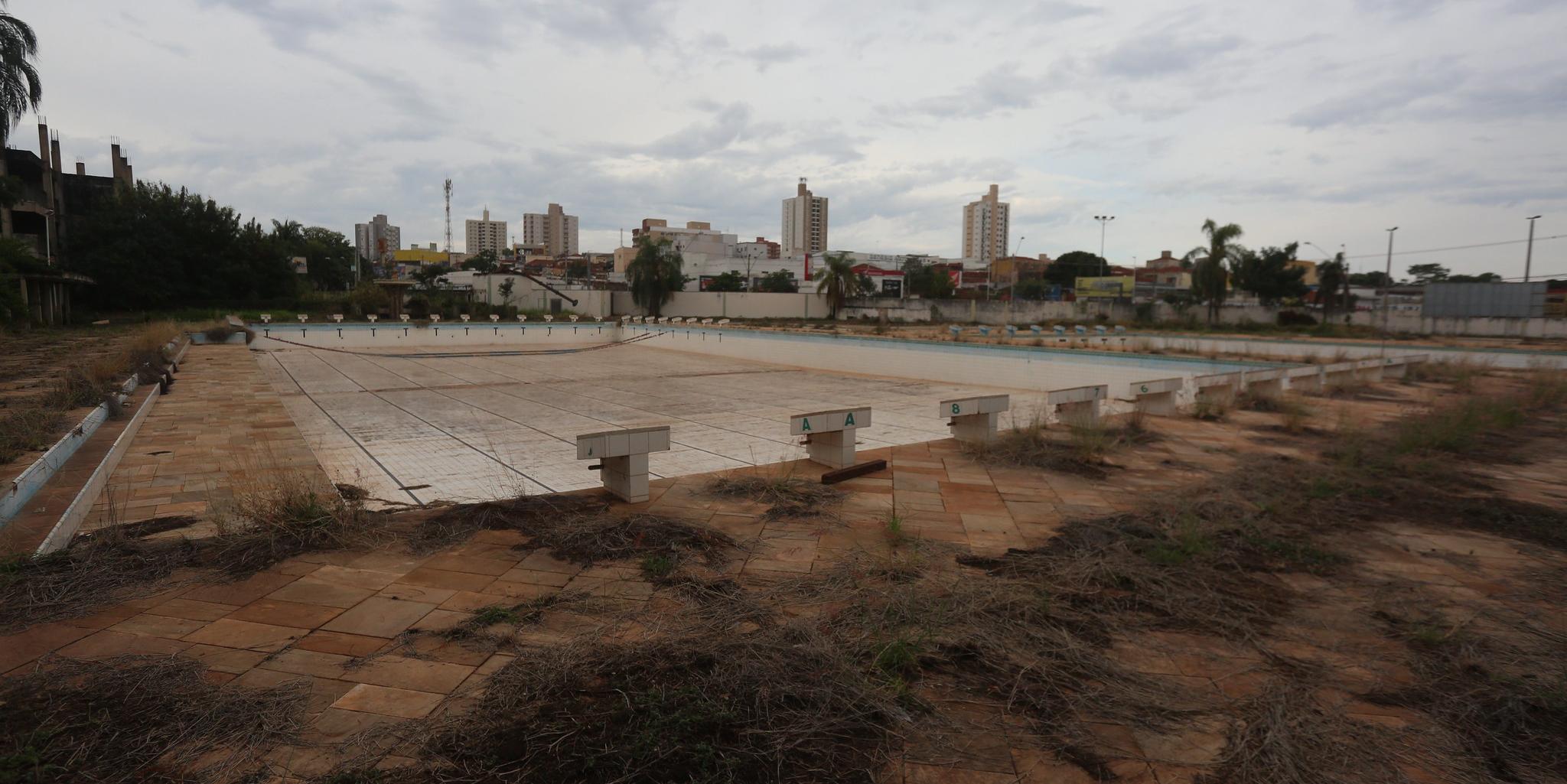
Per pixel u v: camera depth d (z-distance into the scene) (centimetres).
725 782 187
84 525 421
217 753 196
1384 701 238
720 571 347
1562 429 781
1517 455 646
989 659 258
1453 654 270
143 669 239
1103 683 246
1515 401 909
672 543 378
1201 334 2592
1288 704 234
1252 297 4106
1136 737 216
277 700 222
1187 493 489
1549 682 247
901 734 214
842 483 533
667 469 715
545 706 220
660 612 296
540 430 945
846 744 208
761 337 2084
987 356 1510
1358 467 576
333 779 185
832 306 4409
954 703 232
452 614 293
